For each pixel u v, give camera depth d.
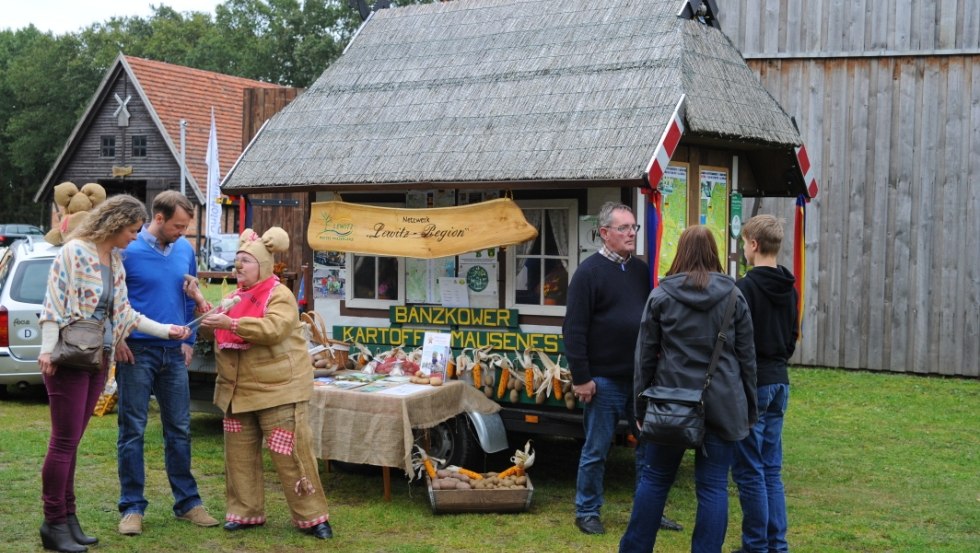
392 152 7.22
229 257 25.50
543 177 6.31
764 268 5.15
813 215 11.95
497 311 6.98
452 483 6.14
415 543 5.50
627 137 6.24
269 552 5.32
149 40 61.25
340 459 6.29
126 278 5.46
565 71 7.09
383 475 6.86
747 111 7.04
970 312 11.30
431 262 7.29
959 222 11.33
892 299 11.65
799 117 11.95
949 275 11.38
